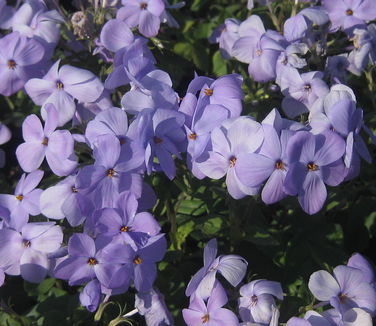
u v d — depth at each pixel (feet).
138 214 1.30
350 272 1.29
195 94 1.36
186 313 1.30
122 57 1.44
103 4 1.47
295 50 1.42
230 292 1.33
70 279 1.30
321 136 1.29
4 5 1.59
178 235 1.47
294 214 1.50
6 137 1.55
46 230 1.31
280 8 1.62
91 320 1.46
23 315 1.48
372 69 1.54
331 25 1.52
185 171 1.41
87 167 1.28
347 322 1.26
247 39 1.51
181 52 1.67
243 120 1.29
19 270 1.35
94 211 1.29
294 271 1.46
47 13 1.51
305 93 1.42
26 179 1.37
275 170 1.29
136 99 1.34
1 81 1.49
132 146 1.29
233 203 1.41
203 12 1.82
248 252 1.49
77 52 1.58
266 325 1.28
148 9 1.50
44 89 1.42
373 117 1.50
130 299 1.45
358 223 1.54
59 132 1.32
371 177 1.54
